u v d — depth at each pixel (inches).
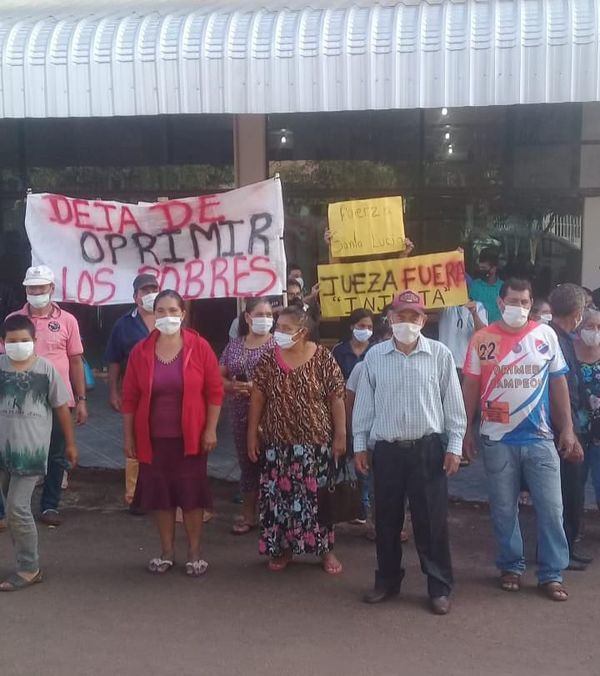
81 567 229.3
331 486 219.9
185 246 269.9
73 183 440.5
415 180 410.9
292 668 175.5
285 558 227.6
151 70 318.7
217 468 315.9
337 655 181.0
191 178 432.1
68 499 285.3
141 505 222.7
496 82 298.8
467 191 407.8
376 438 205.2
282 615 200.4
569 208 400.5
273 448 221.5
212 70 315.3
